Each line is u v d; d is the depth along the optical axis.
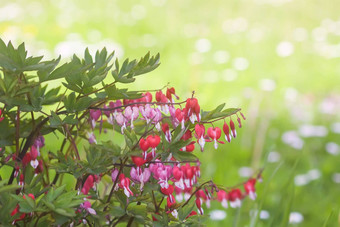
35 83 1.69
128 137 1.77
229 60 8.05
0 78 1.67
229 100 6.21
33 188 1.81
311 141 5.40
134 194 1.84
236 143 4.83
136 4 11.32
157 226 1.82
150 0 11.52
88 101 1.79
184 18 10.73
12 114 1.93
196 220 1.89
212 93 6.42
